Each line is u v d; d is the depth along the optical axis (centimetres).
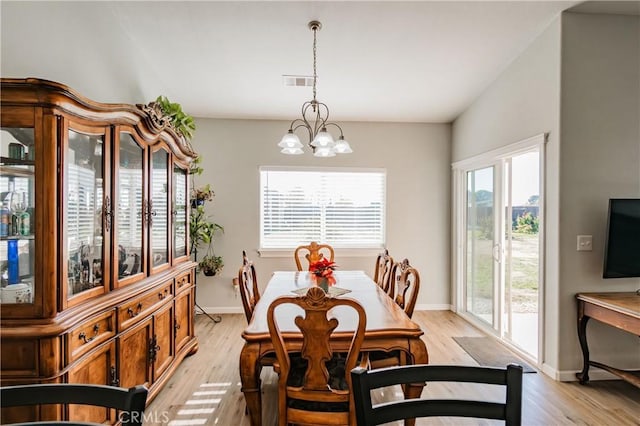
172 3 237
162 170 258
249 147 429
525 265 355
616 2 244
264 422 207
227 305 428
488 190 366
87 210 177
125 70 267
